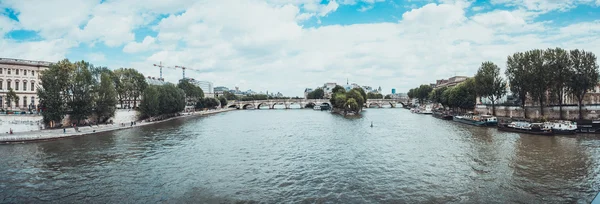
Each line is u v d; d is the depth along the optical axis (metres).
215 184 33.44
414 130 76.44
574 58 66.69
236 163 42.59
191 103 189.00
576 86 66.38
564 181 32.50
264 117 134.38
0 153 49.28
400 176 35.62
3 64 93.62
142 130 81.62
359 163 41.84
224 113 172.50
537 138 57.84
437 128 80.25
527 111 82.88
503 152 46.47
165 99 116.12
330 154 47.81
